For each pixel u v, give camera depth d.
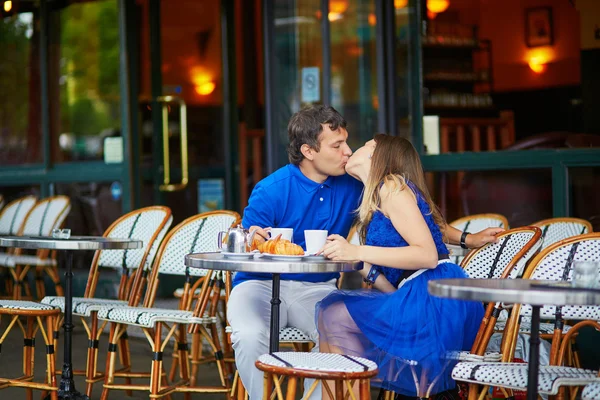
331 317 4.50
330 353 4.32
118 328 5.71
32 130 10.88
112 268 9.93
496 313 4.40
